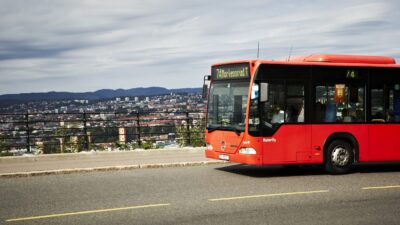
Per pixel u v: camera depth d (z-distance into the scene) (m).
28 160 18.11
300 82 14.33
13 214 9.10
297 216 8.88
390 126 15.46
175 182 13.09
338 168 14.92
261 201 10.34
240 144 13.95
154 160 18.06
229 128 14.35
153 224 8.24
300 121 14.32
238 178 13.93
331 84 14.73
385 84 15.47
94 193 11.38
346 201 10.40
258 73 13.81
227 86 14.62
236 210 9.39
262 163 13.79
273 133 13.95
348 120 14.95
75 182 13.19
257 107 13.77
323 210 9.45
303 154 14.34
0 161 17.72
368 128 15.16
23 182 13.29
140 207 9.67
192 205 9.88
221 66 14.90
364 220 8.61
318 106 14.55
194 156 19.55
